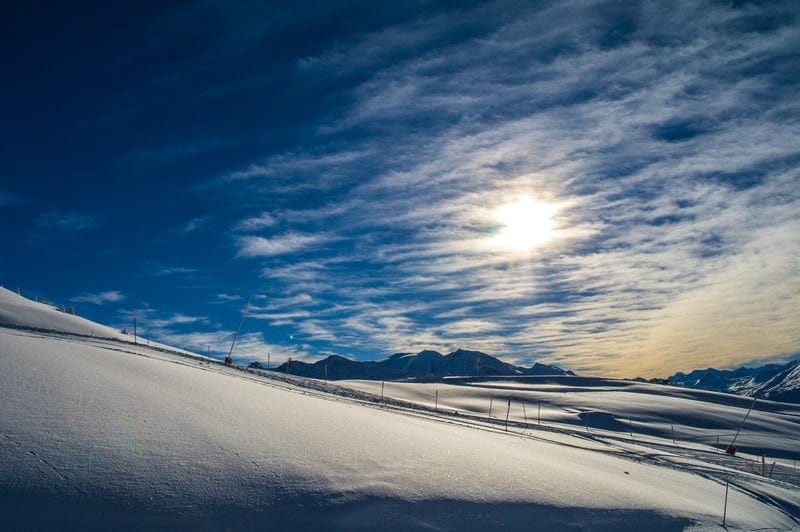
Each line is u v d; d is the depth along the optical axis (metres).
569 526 8.81
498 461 11.34
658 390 94.88
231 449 8.77
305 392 23.92
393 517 7.89
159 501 7.01
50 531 6.18
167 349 30.20
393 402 30.98
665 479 15.24
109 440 8.10
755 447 51.09
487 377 107.25
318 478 8.39
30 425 7.96
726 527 10.48
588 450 21.31
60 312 40.66
